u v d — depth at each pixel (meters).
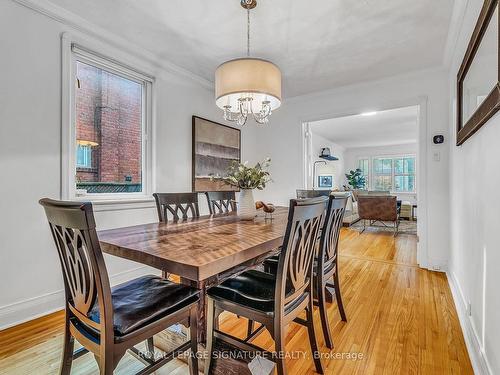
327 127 6.32
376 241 4.65
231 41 2.58
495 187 1.25
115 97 2.75
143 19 2.25
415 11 2.12
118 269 2.65
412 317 2.02
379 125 6.11
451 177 2.78
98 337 1.02
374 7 2.07
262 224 1.92
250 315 1.26
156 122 3.03
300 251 1.33
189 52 2.80
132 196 2.86
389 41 2.56
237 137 4.21
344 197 1.84
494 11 1.28
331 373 1.44
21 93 1.98
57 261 2.16
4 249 1.90
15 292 1.94
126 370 1.47
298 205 1.17
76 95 2.39
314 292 2.15
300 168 4.19
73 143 2.32
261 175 2.14
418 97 3.23
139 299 1.19
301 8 2.08
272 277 1.52
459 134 2.08
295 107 4.20
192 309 1.28
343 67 3.12
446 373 1.43
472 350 1.55
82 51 2.38
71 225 0.96
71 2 2.05
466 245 1.91
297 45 2.63
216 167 3.79
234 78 1.95
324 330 1.67
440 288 2.57
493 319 1.25
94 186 2.56
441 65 3.05
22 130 1.99
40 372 1.44
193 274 0.98
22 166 1.99
